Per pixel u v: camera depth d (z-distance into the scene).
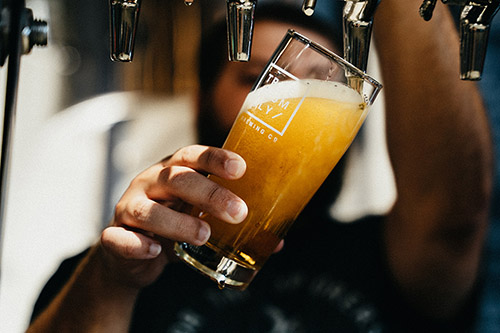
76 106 2.03
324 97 0.62
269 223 0.64
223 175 0.63
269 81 0.64
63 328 0.95
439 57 1.20
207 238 0.65
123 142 2.04
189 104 1.90
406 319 1.35
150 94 1.99
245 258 0.65
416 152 1.28
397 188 1.33
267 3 1.24
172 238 0.69
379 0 0.54
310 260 1.37
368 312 1.35
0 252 0.59
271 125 0.62
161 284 1.31
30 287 2.04
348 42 0.56
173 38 1.87
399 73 1.24
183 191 0.66
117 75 2.01
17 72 0.57
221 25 1.45
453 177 1.27
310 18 1.27
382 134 1.63
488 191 1.27
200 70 1.55
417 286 1.34
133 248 0.76
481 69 0.54
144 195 0.78
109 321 0.94
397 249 1.35
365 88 0.64
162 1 1.84
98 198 2.07
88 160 2.05
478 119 1.23
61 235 2.06
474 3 0.53
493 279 1.49
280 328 1.32
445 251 1.31
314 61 0.62
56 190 2.04
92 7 1.96
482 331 1.48
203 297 1.31
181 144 2.00
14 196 2.04
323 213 1.41
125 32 0.53
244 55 0.52
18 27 0.57
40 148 2.04
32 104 2.02
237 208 0.62
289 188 0.63
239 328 1.32
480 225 1.29
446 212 1.29
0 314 2.01
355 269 1.36
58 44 1.97
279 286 1.34
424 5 0.54
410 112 1.26
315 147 0.62
